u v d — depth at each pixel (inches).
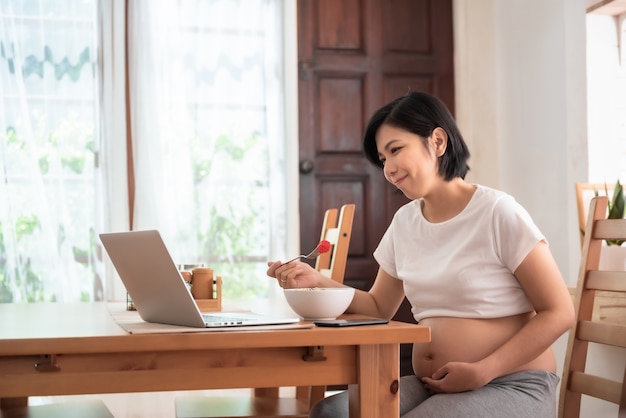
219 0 165.8
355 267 171.6
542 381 68.0
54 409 80.0
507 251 69.7
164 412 145.7
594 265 85.7
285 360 53.0
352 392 55.6
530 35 161.8
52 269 155.9
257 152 166.6
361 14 175.8
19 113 155.9
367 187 173.8
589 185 135.4
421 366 72.2
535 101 160.6
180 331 51.0
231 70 165.8
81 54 159.0
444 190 74.0
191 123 163.3
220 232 163.9
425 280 73.0
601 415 102.4
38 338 47.8
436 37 178.5
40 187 156.0
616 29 148.0
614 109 147.3
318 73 173.0
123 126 159.3
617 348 98.9
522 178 166.4
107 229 158.4
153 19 161.6
